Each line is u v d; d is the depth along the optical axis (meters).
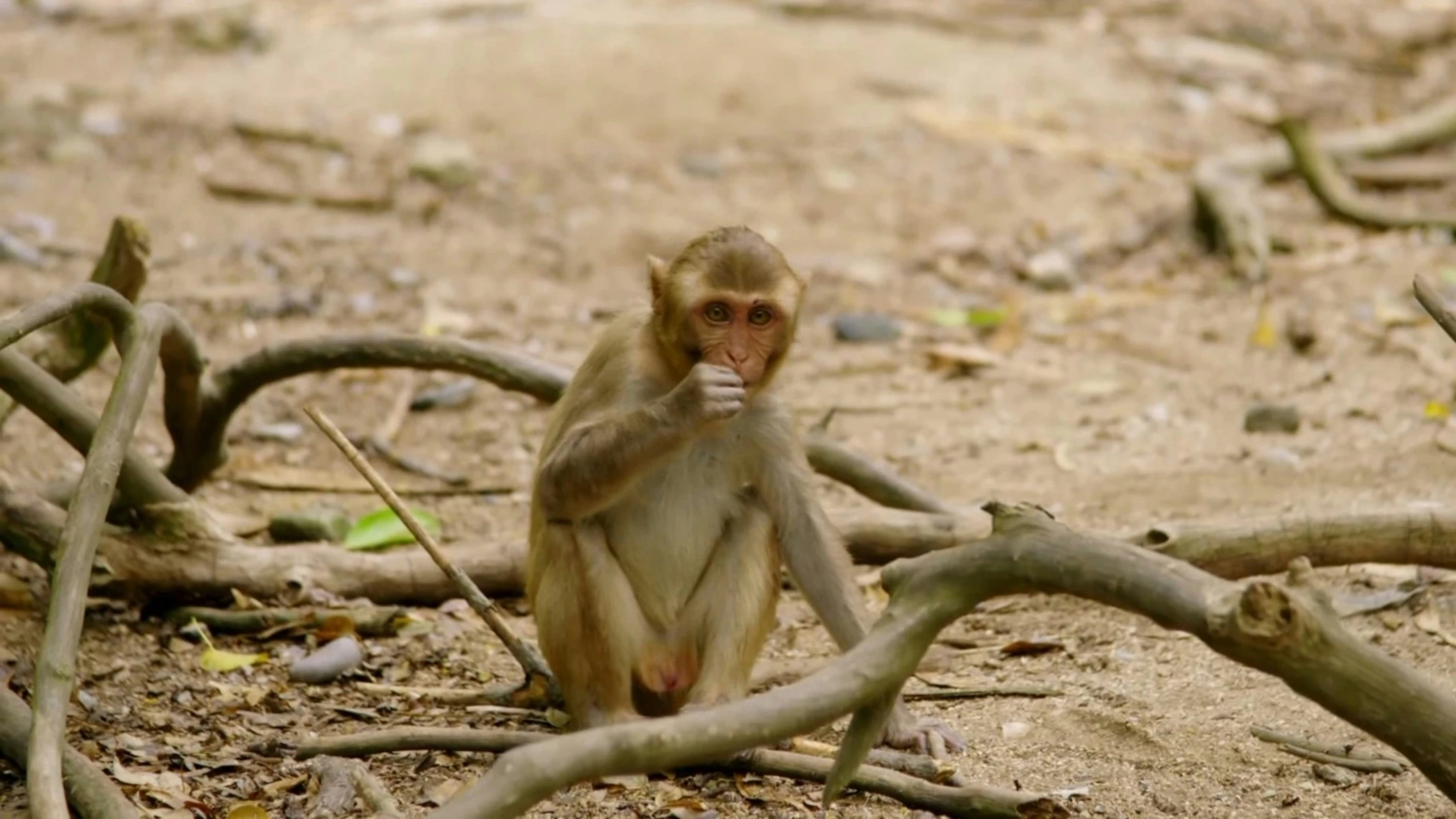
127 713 8.76
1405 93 22.73
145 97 19.78
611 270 16.81
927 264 17.25
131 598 9.90
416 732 8.08
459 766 8.16
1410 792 7.73
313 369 10.80
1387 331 15.23
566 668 8.24
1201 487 11.94
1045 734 8.45
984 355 14.93
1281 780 7.88
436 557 8.79
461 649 9.75
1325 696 5.87
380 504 12.16
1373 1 26.47
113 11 22.50
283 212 17.58
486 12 23.14
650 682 8.64
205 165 18.38
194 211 17.41
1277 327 15.54
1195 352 15.13
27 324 8.22
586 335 15.27
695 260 8.23
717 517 8.70
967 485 12.32
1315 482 11.88
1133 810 7.59
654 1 23.98
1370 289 16.36
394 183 18.33
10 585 9.95
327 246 16.86
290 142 18.97
